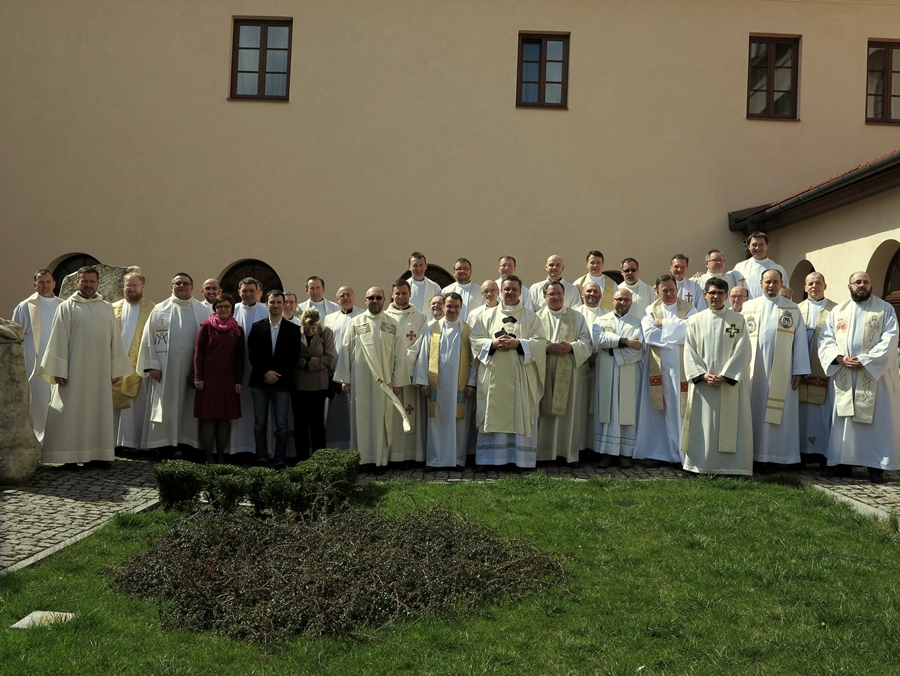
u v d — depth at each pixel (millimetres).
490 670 3975
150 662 4004
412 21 14234
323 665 4023
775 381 8273
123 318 9508
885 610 4625
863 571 5254
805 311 8688
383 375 8469
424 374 8586
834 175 14203
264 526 5461
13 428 7531
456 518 5816
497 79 14219
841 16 14266
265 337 8562
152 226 14078
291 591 4566
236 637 4320
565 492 7090
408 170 14117
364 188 14094
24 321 9383
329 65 14195
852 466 8500
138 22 14195
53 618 4449
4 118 14227
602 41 14250
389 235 14062
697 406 8016
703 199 14180
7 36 14250
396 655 4133
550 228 14094
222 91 14156
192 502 6230
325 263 14039
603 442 8555
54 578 5078
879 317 7926
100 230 14094
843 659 4066
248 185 14102
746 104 14234
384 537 5355
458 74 14203
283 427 8484
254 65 14289
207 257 14039
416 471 8469
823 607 4660
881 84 14391
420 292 10227
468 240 14062
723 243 14172
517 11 14242
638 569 5297
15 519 6387
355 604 4523
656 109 14227
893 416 7879
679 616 4570
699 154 14203
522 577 4984
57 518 6453
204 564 4949
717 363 7934
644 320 8781
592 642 4258
